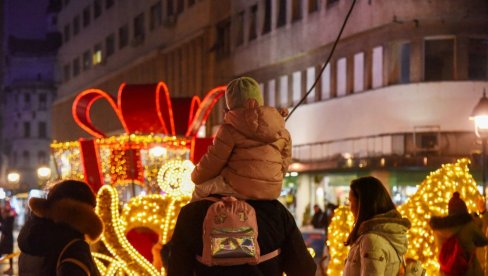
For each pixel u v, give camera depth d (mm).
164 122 15273
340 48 37938
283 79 42812
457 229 9500
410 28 34031
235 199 4805
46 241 5762
